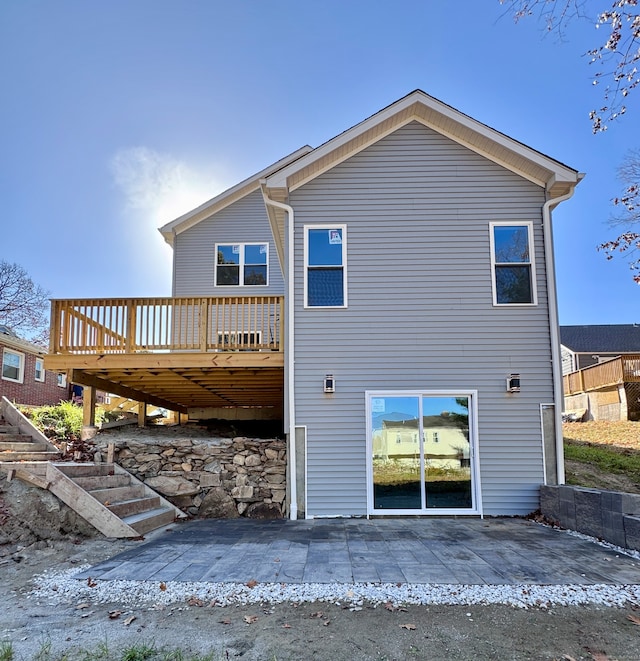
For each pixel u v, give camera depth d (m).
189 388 11.02
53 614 3.69
